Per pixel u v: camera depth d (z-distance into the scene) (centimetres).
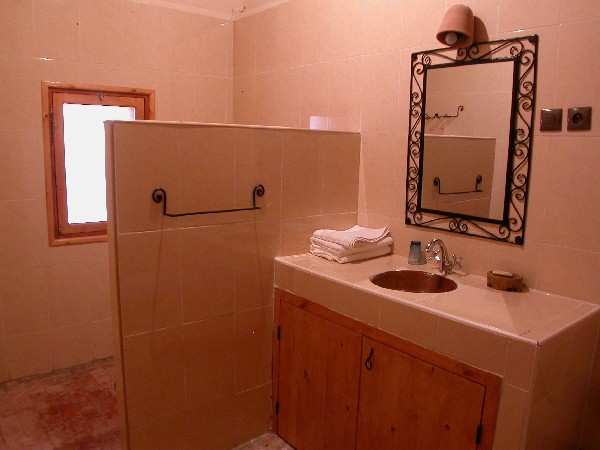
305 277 205
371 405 182
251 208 209
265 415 235
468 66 193
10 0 248
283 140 214
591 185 164
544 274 179
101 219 294
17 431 231
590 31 159
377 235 227
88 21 273
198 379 208
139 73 294
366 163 241
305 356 210
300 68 274
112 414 247
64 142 274
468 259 203
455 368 152
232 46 329
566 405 159
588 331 160
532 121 176
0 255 262
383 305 173
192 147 188
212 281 204
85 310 293
